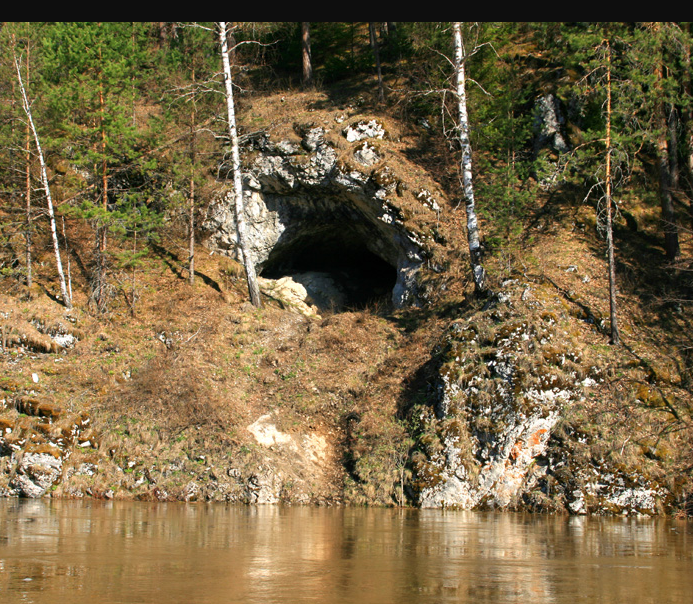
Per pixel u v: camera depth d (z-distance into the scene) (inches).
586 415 647.8
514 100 1013.8
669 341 735.1
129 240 1009.5
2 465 647.8
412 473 633.0
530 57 1147.3
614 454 612.4
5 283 898.1
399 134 1069.1
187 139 1051.3
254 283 936.9
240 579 292.7
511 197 858.8
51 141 934.4
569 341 703.7
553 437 638.5
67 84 943.7
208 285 979.3
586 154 823.7
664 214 866.1
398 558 347.3
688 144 954.1
